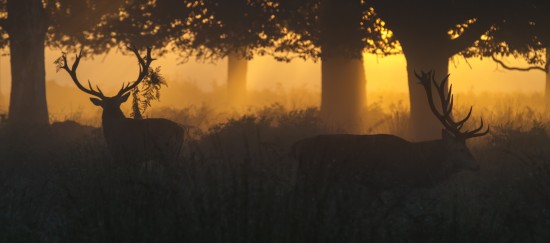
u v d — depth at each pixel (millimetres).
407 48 66875
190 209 27266
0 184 39375
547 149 52438
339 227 25062
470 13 63406
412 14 64938
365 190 35844
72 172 37875
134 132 43875
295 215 24656
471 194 36656
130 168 33875
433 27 65188
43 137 59531
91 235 26359
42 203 35000
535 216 32125
